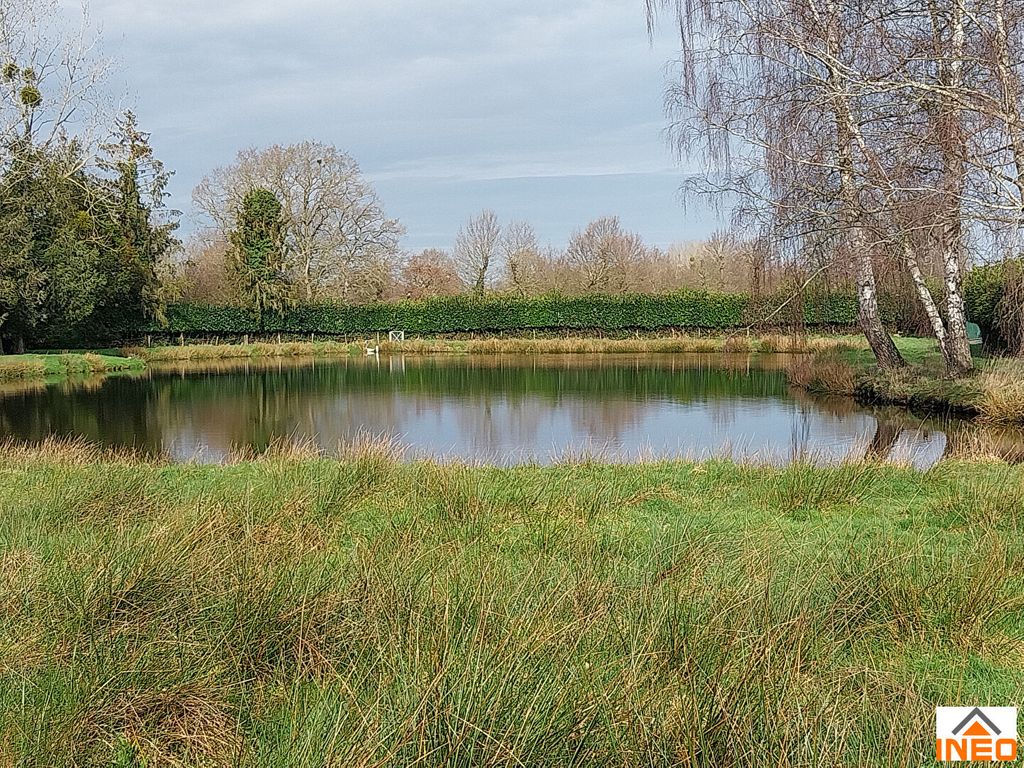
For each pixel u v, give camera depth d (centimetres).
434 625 301
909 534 503
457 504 565
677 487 667
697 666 275
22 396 1852
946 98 982
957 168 1006
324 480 626
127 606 335
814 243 1335
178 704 267
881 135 1124
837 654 317
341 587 348
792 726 237
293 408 1612
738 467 739
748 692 250
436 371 2522
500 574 371
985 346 1847
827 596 359
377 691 255
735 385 1967
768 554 431
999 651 328
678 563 414
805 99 1203
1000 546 418
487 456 1033
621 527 529
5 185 2612
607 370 2456
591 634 302
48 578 359
